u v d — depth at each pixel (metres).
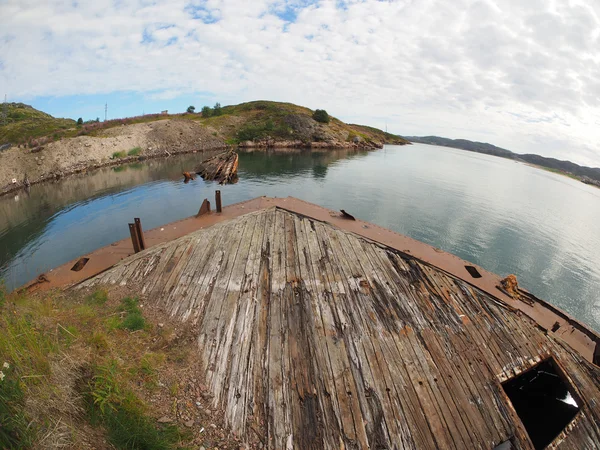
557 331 6.43
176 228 9.77
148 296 6.80
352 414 4.75
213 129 50.34
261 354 5.57
